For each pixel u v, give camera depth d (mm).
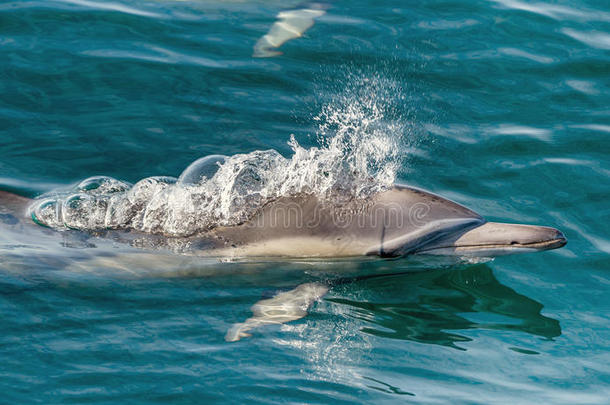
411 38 42625
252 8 45719
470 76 39156
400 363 22141
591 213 29047
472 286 26000
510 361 22281
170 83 37125
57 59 38281
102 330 22922
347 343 22984
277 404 20141
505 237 24531
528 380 21438
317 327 23688
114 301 24453
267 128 33906
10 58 37938
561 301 24969
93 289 24953
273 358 22031
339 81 38094
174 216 26484
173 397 20156
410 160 31969
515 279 26062
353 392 20734
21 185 29250
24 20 41500
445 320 24312
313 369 21609
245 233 25688
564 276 26078
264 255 25578
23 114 33875
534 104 36969
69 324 23125
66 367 21094
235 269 25781
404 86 37969
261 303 24688
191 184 26625
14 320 23078
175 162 31219
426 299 25516
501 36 43250
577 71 39906
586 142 33688
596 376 21562
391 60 40281
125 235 26516
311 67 39281
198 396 20234
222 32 42438
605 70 39969
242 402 20125
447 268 26422
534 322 24062
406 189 25938
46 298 24281
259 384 20828
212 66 38844
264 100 36188
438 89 37906
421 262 25719
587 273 26156
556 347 22891
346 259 25469
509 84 38594
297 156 26312
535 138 34000
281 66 39219
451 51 41469
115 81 36938
